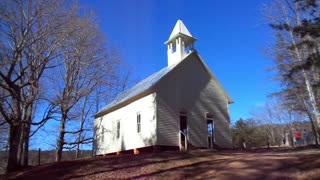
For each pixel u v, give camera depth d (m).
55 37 18.86
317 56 18.34
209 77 29.00
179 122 25.62
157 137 23.94
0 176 19.02
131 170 16.62
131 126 27.88
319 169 13.19
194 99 27.23
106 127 33.06
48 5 18.31
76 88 27.81
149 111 25.39
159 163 17.58
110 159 19.98
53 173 17.73
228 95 29.67
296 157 15.91
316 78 24.83
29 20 18.11
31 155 38.03
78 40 21.08
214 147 27.09
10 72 18.25
